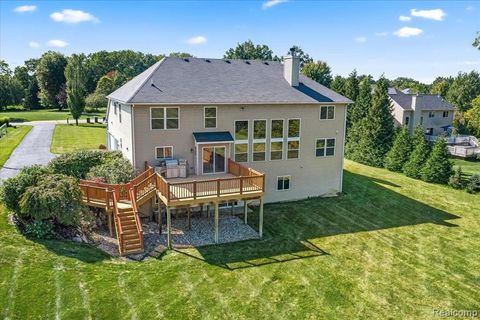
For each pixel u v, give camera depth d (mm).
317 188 24672
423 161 31359
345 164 36781
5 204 15062
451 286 13922
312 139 23688
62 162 19766
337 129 24406
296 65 23734
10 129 45688
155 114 19188
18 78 99188
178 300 12055
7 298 10984
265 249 16438
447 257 16406
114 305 11414
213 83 21750
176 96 19562
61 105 80000
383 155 35969
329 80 65000
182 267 14328
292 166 23453
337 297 12852
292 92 23094
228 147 20969
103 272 13219
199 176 20156
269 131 22234
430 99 53656
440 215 22219
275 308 12008
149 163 19578
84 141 38500
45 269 12617
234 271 14258
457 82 72375
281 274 14242
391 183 29484
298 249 16609
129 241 15234
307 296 12812
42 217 14391
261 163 22453
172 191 16188
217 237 16875
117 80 85938
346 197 24969
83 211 15711
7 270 12164
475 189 27609
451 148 44781
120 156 21719
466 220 21438
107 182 18328
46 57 77875
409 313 12141
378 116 36375
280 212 21500
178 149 20078
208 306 11867
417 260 16016
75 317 10641
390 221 20828
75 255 13938
